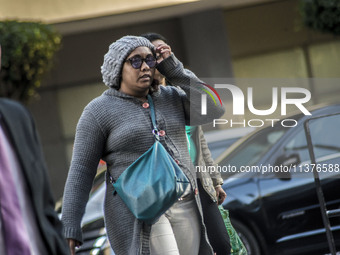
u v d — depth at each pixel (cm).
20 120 550
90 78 3048
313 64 3219
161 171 762
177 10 2909
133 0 2764
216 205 852
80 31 3012
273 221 1298
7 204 521
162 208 755
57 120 3055
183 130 814
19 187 533
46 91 3042
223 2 2945
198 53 3036
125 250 787
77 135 795
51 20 2733
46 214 547
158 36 888
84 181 781
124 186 769
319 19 2420
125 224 783
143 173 768
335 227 1180
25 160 537
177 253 769
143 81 794
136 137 782
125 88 805
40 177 543
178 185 759
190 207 796
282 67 3203
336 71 3194
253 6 3162
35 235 535
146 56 795
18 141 538
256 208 1302
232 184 1315
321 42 3228
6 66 2130
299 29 2905
